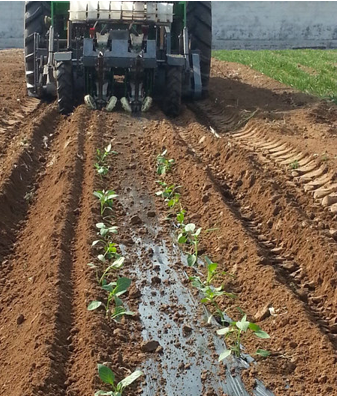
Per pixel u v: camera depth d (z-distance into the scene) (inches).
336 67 695.1
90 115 376.5
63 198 247.0
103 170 274.2
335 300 181.5
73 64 394.9
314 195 253.8
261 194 251.4
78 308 179.8
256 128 363.3
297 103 436.5
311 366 155.6
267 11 1283.2
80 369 154.3
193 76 436.8
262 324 175.3
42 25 447.8
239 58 824.3
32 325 169.3
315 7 1278.3
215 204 244.1
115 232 220.5
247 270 200.8
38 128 348.8
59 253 204.8
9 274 208.1
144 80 397.1
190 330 176.6
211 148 318.3
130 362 161.8
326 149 306.7
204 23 447.8
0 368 160.7
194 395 151.1
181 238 215.8
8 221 241.0
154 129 350.3
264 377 155.6
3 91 483.2
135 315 182.5
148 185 276.4
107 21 402.9
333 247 201.6
